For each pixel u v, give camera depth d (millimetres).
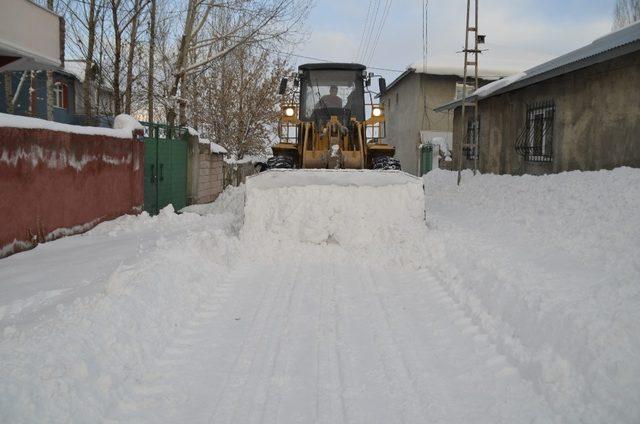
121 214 11125
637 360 3395
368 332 4641
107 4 15391
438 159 23266
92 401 3279
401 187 7977
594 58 9164
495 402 3441
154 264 5723
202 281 5965
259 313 5137
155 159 13047
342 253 7422
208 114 24000
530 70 12719
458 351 4234
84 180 9562
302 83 11930
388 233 7602
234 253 7266
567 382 3473
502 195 11375
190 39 17031
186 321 4914
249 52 23203
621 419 3041
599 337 3625
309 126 11016
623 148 9609
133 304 4648
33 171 8023
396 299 5613
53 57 9961
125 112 15938
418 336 4555
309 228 7582
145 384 3703
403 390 3617
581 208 8070
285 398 3516
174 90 17062
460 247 6898
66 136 8930
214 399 3508
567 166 11492
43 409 3029
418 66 26703
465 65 14891
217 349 4289
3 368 3221
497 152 15570
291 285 6152
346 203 7820
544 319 4172
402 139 30500
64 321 4137
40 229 8273
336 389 3633
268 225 7734
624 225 6730
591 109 10617
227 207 13500
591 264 5805
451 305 5352
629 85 9430
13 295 5566
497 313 4809
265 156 27719
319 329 4703
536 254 6457
